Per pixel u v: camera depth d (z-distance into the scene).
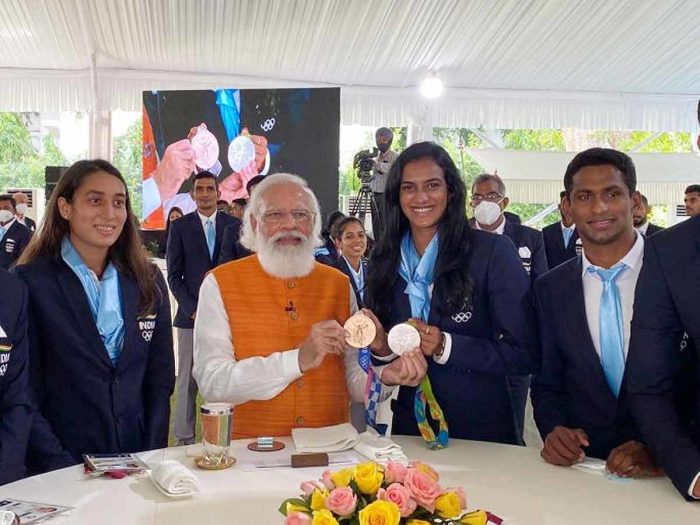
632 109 8.15
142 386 2.45
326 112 6.95
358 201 5.81
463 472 1.89
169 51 7.00
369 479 1.20
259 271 2.44
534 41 6.83
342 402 2.38
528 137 11.65
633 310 1.92
